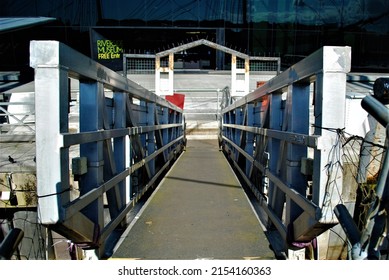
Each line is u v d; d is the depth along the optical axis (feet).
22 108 26.89
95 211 7.96
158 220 11.62
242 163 18.72
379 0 73.67
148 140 15.49
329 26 74.33
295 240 7.98
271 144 10.31
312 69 6.73
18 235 5.48
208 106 47.24
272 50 75.05
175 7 74.33
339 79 6.23
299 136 7.27
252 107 15.51
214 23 75.05
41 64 6.02
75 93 34.30
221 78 67.87
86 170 7.68
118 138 10.38
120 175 9.71
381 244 4.71
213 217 11.91
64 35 72.54
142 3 73.72
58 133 6.08
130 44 74.95
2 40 69.46
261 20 74.43
